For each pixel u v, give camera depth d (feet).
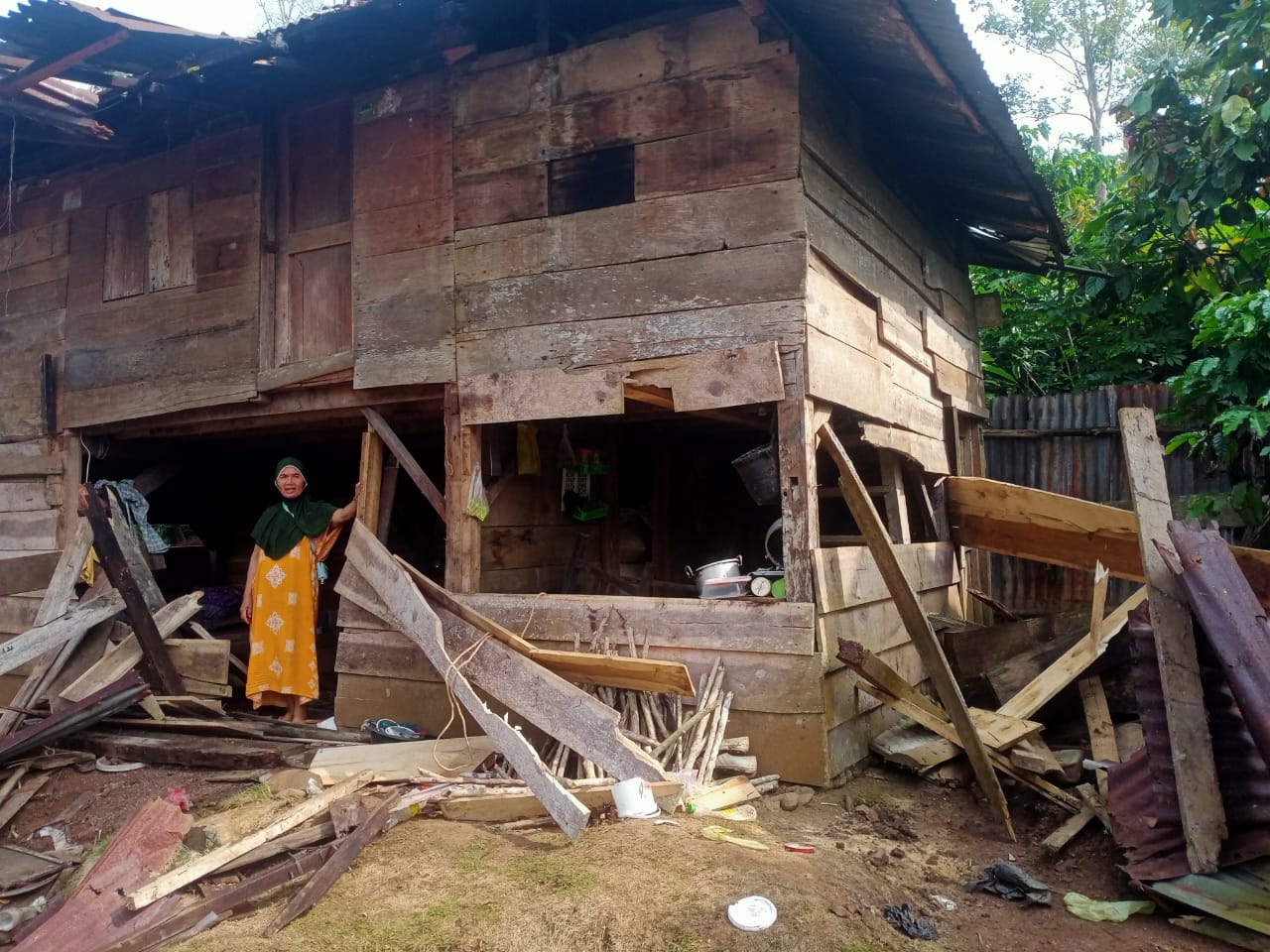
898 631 21.02
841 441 23.18
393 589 19.36
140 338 24.80
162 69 21.57
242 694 26.61
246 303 23.06
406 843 13.79
